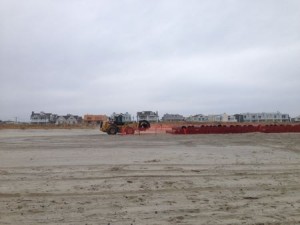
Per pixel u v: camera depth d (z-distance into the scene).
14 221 6.35
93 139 30.67
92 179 10.30
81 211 6.98
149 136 35.84
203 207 7.26
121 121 44.28
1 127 85.12
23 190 8.84
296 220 6.37
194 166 12.84
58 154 16.97
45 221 6.34
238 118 132.00
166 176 10.78
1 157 15.73
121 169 12.12
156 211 6.97
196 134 39.12
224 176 10.80
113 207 7.28
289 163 13.60
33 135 42.28
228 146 21.59
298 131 41.91
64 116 144.00
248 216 6.62
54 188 9.08
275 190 8.89
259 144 23.00
